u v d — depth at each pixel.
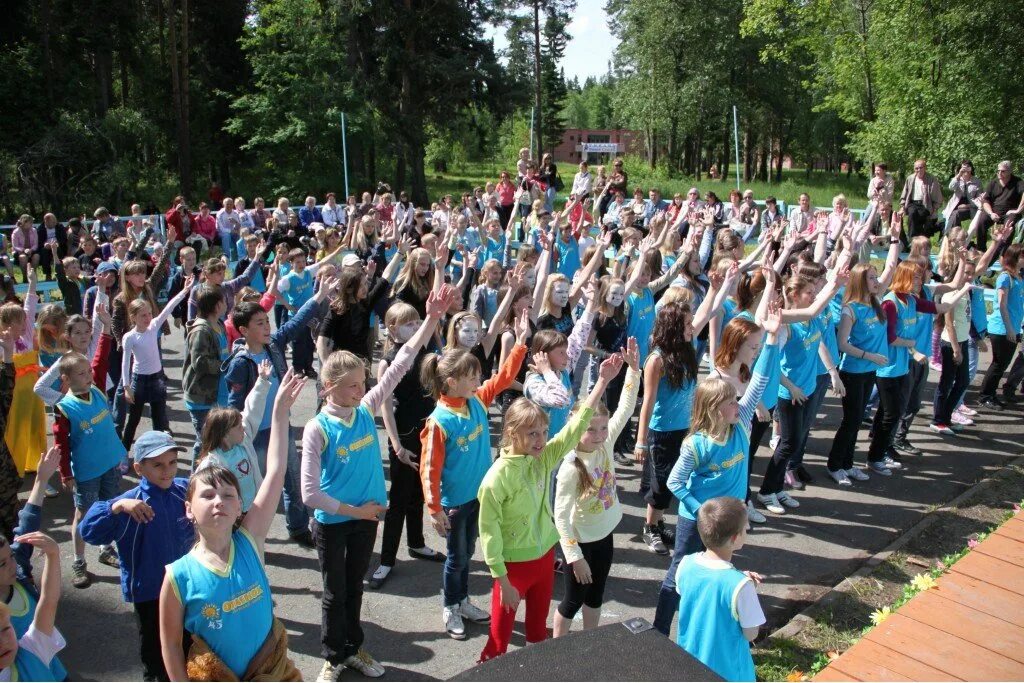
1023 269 9.34
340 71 38.19
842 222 11.83
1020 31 21.83
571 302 7.18
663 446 5.73
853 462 7.67
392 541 5.51
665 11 49.12
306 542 6.14
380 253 10.73
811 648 4.75
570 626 4.56
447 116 40.03
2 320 5.95
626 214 13.44
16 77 31.00
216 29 42.25
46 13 32.12
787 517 6.62
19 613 3.51
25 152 29.45
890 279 7.42
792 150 64.00
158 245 13.00
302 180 38.53
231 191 42.09
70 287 12.23
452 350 4.66
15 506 5.25
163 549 3.98
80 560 5.50
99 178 30.66
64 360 5.37
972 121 22.66
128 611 5.23
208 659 2.99
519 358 5.14
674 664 2.69
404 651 4.75
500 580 3.98
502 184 19.89
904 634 3.90
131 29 36.19
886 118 25.97
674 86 50.41
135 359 7.17
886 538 6.27
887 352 7.18
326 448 4.11
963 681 3.50
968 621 4.01
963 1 22.42
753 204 18.55
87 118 31.67
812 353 6.44
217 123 42.75
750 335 5.13
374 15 37.47
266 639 3.15
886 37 25.47
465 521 4.76
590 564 4.39
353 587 4.34
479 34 39.88
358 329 6.35
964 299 8.31
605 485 4.39
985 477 7.46
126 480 7.15
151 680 4.07
